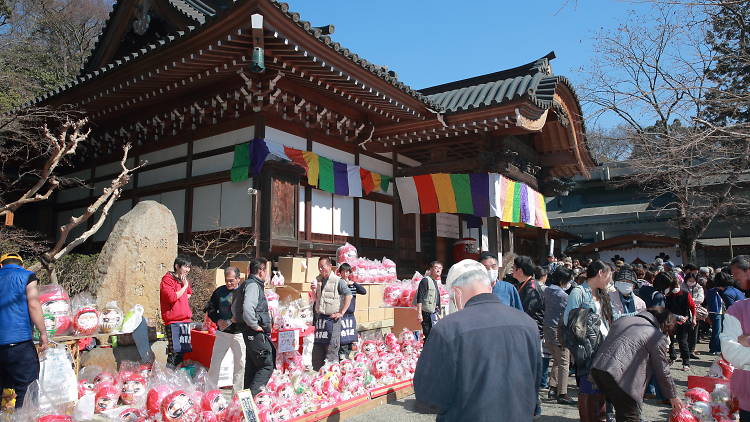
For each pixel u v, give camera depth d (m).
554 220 28.66
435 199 13.80
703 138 6.95
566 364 6.18
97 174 14.25
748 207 18.92
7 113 11.96
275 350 6.39
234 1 7.84
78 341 6.15
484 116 12.21
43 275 8.83
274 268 9.75
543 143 16.39
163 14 12.66
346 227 12.66
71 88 11.28
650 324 3.98
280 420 4.92
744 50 8.78
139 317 6.86
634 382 3.82
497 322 2.45
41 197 8.97
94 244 13.48
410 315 9.56
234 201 10.73
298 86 10.72
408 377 7.00
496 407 2.25
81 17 27.28
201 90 10.83
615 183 22.38
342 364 6.38
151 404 4.73
